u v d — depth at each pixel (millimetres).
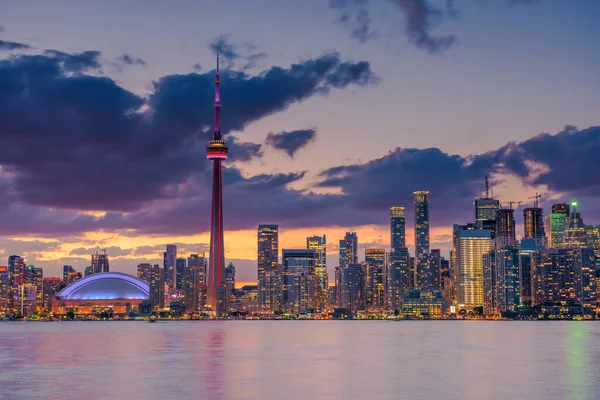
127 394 125125
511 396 122938
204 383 141625
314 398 120812
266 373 160625
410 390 130500
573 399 119500
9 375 156125
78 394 125000
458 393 126625
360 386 136625
